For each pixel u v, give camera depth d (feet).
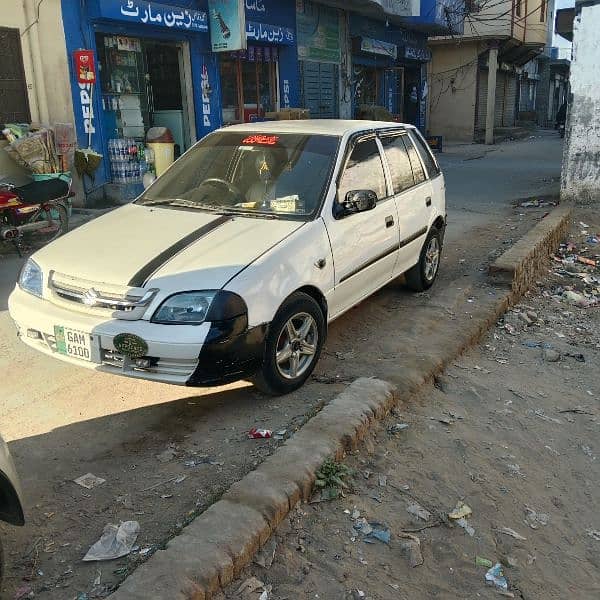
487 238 30.40
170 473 11.03
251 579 8.77
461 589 9.53
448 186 46.52
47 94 31.53
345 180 15.92
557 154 69.56
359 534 10.07
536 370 17.67
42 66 31.01
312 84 55.72
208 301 11.71
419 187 20.10
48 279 12.98
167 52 39.68
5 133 28.89
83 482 10.75
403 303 20.67
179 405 13.42
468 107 91.61
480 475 12.34
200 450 11.75
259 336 12.28
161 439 12.14
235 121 47.14
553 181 47.06
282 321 12.96
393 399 13.73
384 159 18.31
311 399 13.64
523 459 13.32
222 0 39.14
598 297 24.76
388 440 12.67
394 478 11.60
